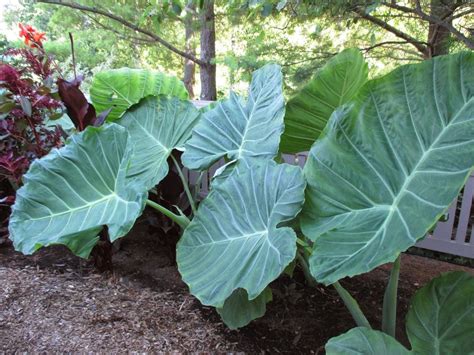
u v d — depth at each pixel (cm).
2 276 223
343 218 130
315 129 177
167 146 225
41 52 253
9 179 253
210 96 592
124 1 541
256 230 152
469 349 128
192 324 186
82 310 193
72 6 526
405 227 109
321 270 116
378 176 126
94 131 188
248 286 129
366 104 129
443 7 317
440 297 137
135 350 164
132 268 244
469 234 267
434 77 117
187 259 164
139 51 691
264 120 188
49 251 264
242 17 418
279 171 151
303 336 180
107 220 167
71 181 186
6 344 166
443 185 108
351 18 329
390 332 154
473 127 108
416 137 119
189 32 636
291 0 319
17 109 243
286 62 415
